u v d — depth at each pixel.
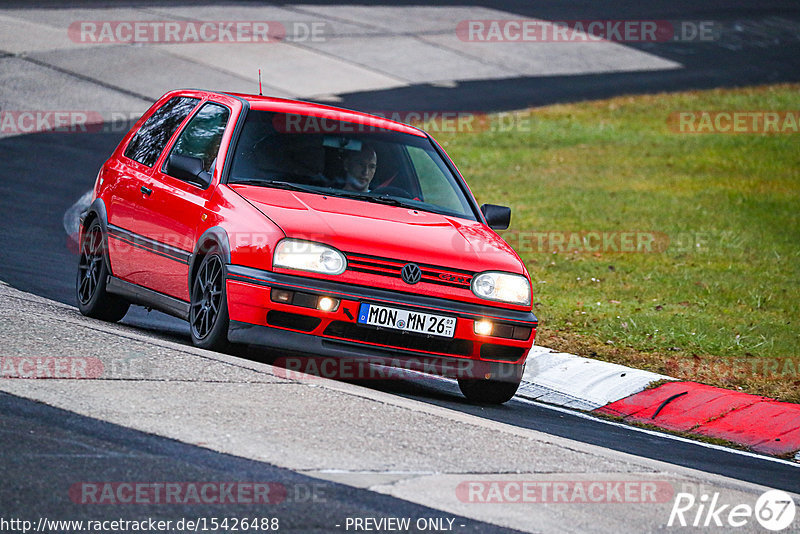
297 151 27.64
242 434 18.50
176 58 94.00
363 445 18.84
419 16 127.38
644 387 29.94
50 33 96.12
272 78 92.38
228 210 25.45
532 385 30.20
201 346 25.38
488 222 28.81
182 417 19.00
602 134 84.56
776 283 45.72
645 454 23.55
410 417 21.14
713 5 150.62
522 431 22.00
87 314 30.73
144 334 27.28
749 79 109.44
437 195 28.64
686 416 28.47
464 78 102.19
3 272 36.53
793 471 24.62
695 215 60.28
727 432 27.81
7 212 48.59
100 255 30.48
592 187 67.62
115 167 31.19
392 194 27.91
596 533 16.12
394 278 24.69
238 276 24.19
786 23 141.12
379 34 115.56
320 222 24.91
